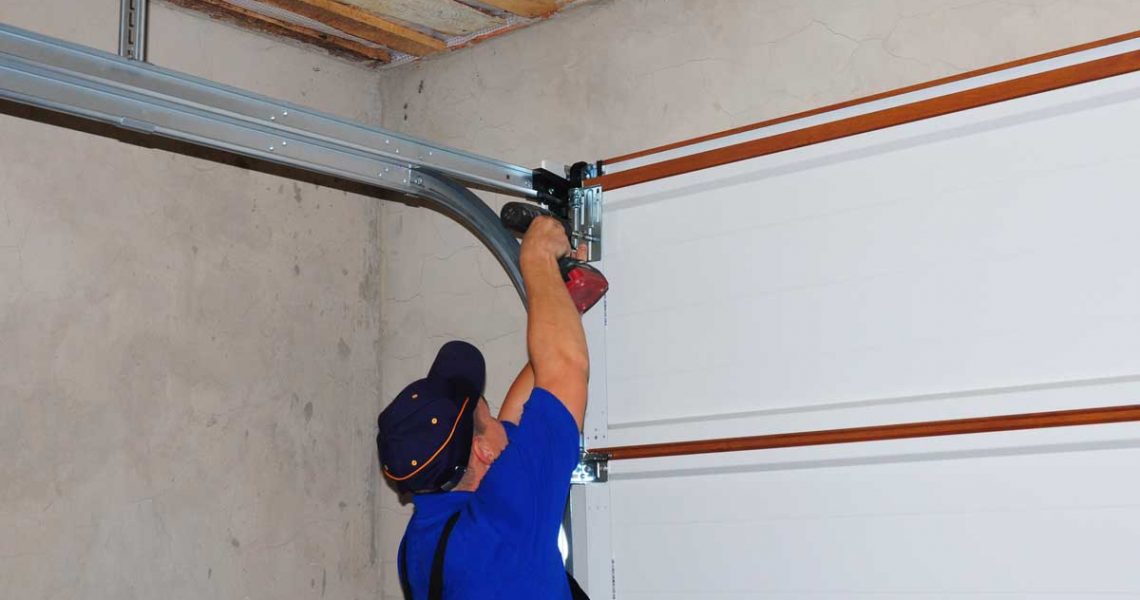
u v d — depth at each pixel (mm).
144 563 2980
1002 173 2123
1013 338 2074
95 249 2963
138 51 2186
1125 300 1969
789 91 2906
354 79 3869
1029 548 2020
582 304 2436
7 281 2760
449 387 1800
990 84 2148
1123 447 1943
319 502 3523
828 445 2268
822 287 2320
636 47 3270
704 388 2469
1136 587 1910
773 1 2971
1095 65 2033
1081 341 2004
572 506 2631
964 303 2139
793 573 2291
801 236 2363
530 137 3502
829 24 2850
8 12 2848
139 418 3014
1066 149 2059
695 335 2498
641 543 2521
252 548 3283
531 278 2035
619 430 2590
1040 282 2059
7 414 2721
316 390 3564
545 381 1899
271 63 3566
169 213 3164
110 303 2980
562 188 2756
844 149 2316
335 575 3547
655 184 2600
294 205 3566
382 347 3836
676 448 2482
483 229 2738
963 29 2615
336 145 2383
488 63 3656
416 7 3373
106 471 2918
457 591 1746
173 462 3088
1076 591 1965
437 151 2539
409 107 3867
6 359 2736
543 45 3510
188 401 3148
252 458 3318
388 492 3732
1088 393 1978
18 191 2807
